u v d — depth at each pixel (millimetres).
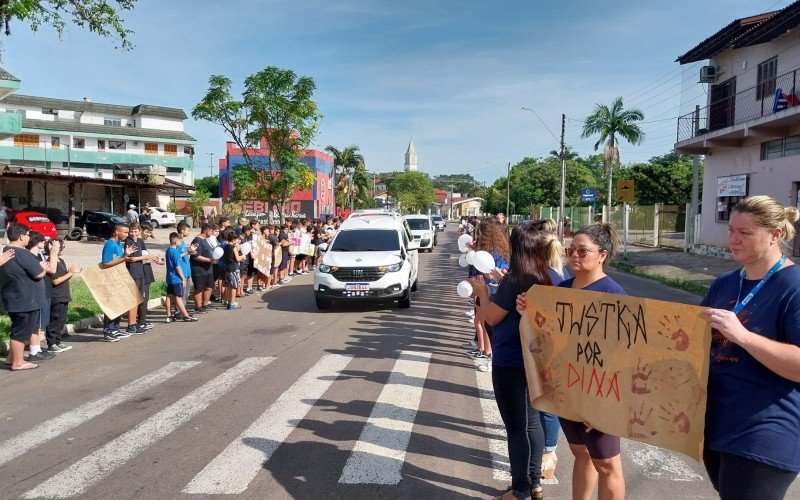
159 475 4055
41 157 54500
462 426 5012
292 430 4898
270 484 3902
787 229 2270
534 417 3545
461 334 8969
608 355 2795
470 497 3738
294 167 21484
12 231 6812
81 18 11812
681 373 2508
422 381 6371
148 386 6258
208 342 8492
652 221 29422
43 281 7137
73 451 4496
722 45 21094
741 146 20719
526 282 3299
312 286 15406
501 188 83438
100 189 40000
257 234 13828
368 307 11695
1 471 4148
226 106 20109
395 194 113125
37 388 6211
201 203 46906
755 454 2182
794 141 17766
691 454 2473
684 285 15430
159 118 65000
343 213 48094
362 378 6508
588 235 3043
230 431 4887
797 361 2049
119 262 8641
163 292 12961
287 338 8742
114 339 8609
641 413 2670
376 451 4449
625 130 42500
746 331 2148
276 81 20047
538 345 3109
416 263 13875
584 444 3025
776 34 18188
